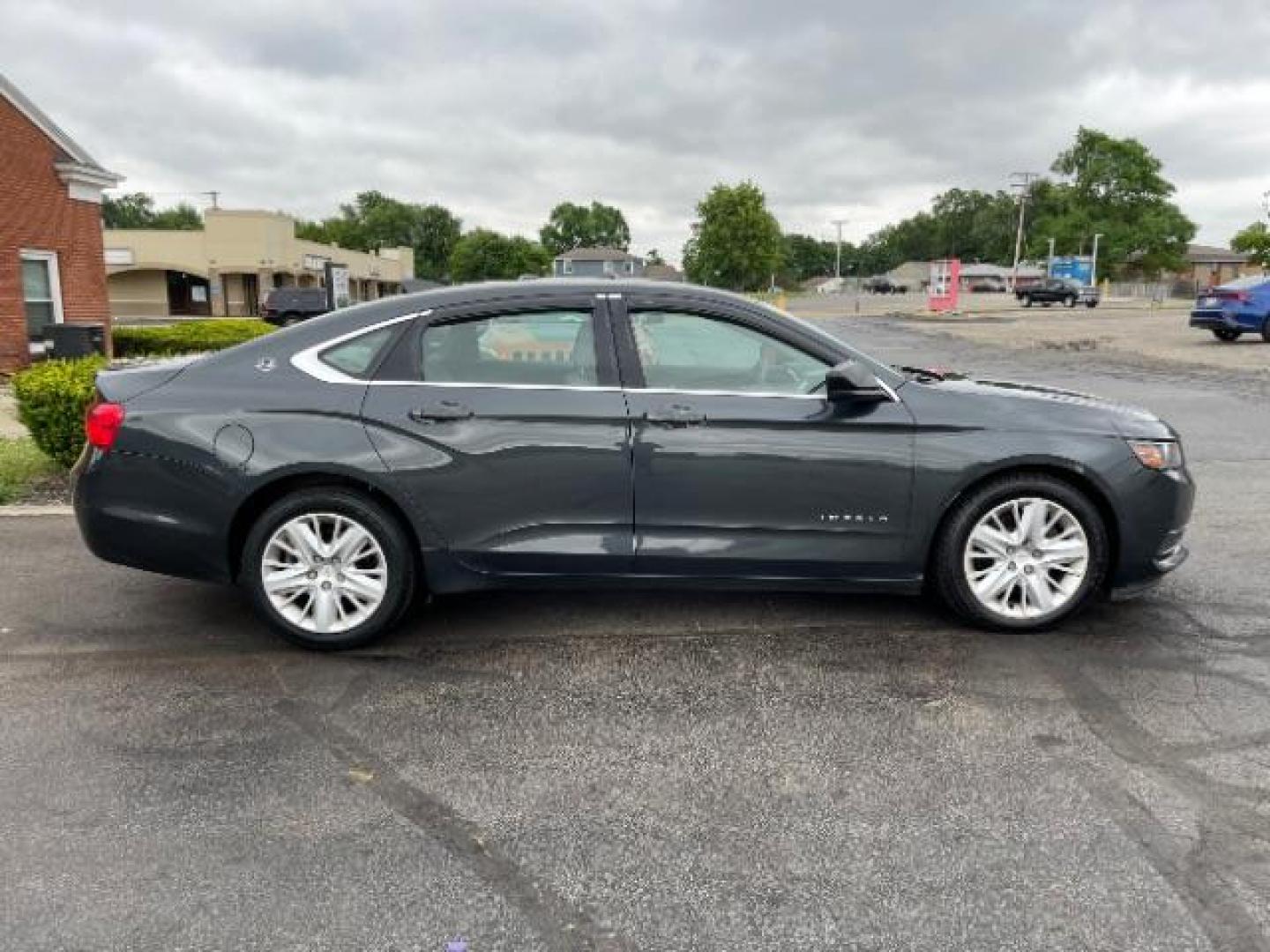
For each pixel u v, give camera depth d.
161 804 2.98
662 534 4.15
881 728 3.47
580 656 4.16
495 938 2.39
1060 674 3.92
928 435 4.13
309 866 2.68
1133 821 2.88
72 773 3.17
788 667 4.02
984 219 137.38
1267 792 3.03
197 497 4.08
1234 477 7.76
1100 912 2.47
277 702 3.71
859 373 4.04
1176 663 4.04
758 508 4.13
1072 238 88.12
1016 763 3.22
